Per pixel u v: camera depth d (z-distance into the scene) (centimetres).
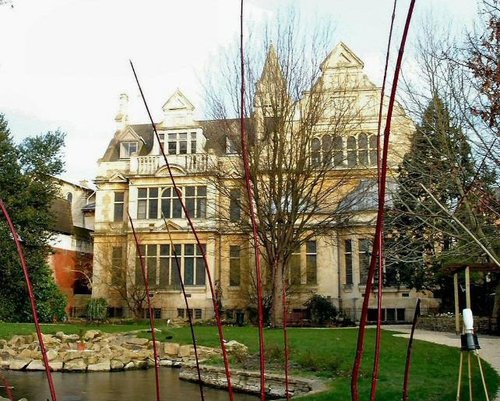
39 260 2439
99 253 2953
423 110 1538
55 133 2545
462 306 2270
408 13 136
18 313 2438
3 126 2417
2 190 2362
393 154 1770
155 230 2858
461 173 1241
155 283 2777
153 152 3022
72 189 3744
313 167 2148
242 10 179
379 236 142
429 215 1433
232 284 2805
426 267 2252
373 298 2698
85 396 1019
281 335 1566
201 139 2964
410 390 778
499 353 1177
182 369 1266
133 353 1503
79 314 3092
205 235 2816
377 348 162
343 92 2358
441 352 1169
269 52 2144
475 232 1330
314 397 773
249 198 183
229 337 1545
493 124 1081
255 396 1044
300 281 2720
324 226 2225
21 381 1205
